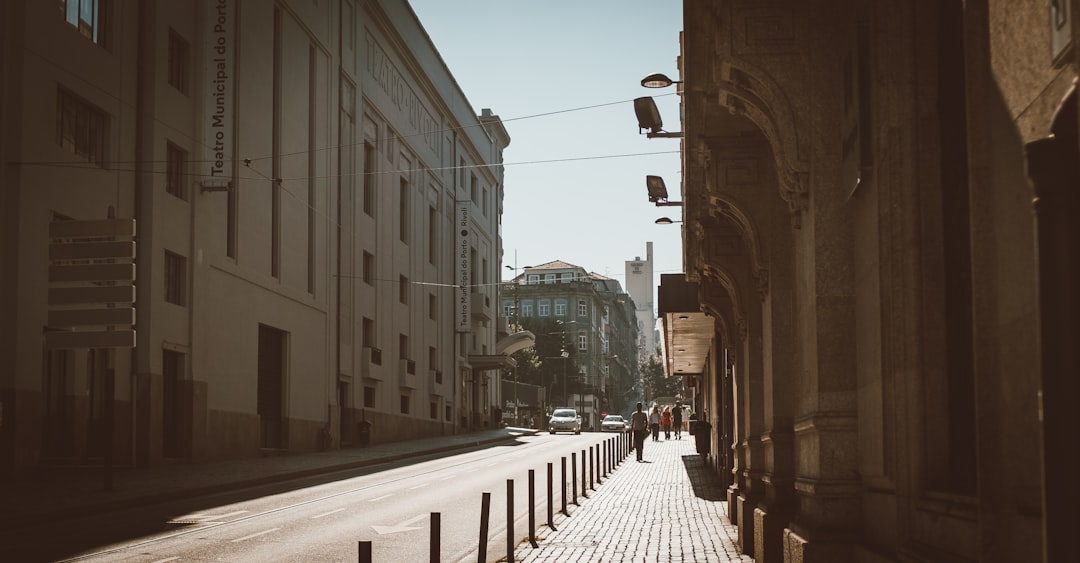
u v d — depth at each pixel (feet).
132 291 67.77
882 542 22.33
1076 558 7.52
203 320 96.02
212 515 54.90
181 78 94.63
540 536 48.42
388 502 63.87
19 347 69.36
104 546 41.78
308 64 127.24
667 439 201.57
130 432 84.23
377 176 156.25
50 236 68.28
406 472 94.02
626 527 52.49
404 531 48.85
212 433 97.50
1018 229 11.74
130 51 85.40
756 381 47.91
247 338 106.73
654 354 537.24
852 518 25.11
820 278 26.43
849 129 24.58
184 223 93.04
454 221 207.21
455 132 209.15
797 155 27.48
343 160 140.56
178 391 92.68
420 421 178.29
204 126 96.22
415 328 177.17
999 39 12.23
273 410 116.67
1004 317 12.42
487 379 235.81
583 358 416.67
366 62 151.23
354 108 145.18
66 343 66.74
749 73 27.84
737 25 27.99
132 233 68.28
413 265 176.65
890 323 20.88
